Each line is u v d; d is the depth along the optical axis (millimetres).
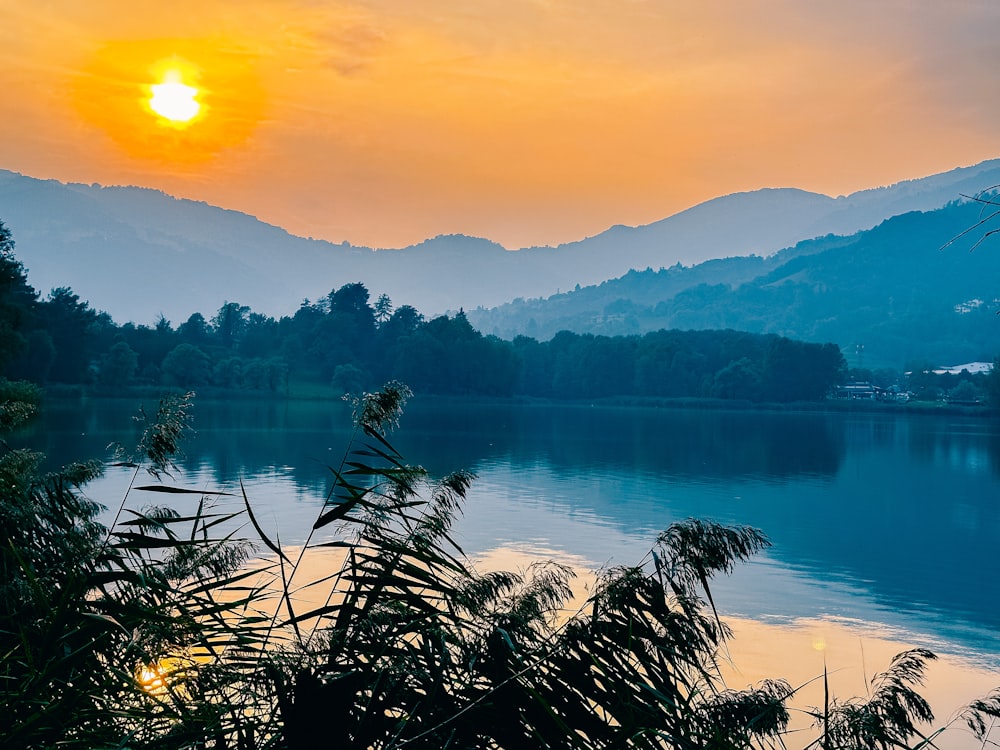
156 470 4398
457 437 112812
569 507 55750
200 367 159875
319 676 3471
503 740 3594
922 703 4703
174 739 3332
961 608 33875
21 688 3342
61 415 99500
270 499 49781
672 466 86688
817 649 27203
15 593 4086
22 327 75938
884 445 120125
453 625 3879
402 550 4008
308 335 195750
